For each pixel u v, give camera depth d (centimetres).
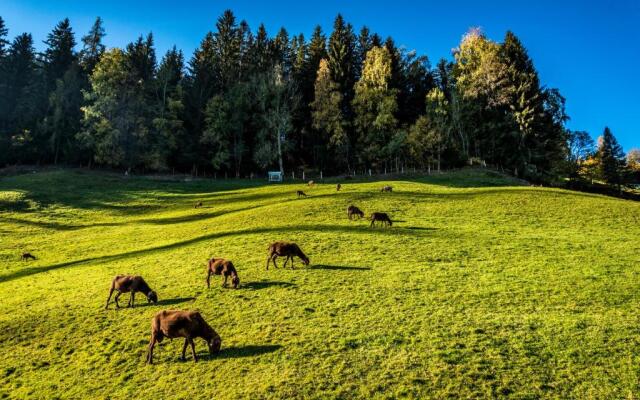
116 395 1517
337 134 9888
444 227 4069
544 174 9969
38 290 2812
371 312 2098
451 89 10862
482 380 1499
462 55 11156
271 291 2431
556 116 10775
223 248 3497
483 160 10581
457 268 2806
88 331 2052
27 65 11188
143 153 9700
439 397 1414
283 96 10775
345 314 2084
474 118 10644
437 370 1561
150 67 11906
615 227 4056
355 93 10769
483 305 2162
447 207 5038
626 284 2438
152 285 2672
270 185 8312
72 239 4684
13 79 10838
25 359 1828
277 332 1912
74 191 7388
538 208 4906
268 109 10669
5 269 3619
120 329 2044
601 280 2520
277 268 2886
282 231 3972
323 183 8262
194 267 3011
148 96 10725
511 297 2272
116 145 9275
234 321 2052
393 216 4628
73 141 9762
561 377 1509
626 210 4756
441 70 13250
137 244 4134
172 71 11275
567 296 2267
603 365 1573
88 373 1683
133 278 2341
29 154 9844
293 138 11531
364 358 1664
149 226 5091
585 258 3006
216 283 2630
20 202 6384
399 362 1623
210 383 1545
